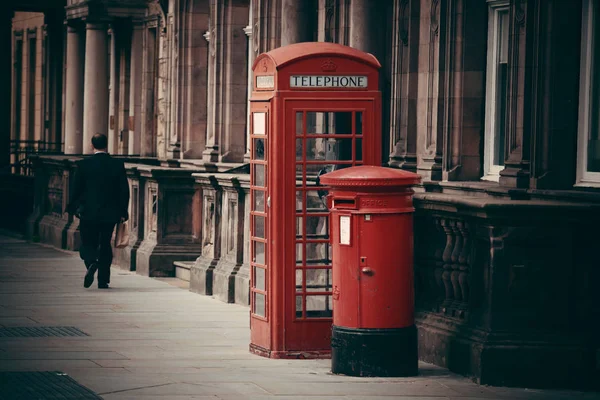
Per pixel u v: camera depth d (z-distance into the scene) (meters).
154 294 18.28
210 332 14.72
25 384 11.29
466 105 14.18
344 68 12.77
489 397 10.87
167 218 20.62
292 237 12.85
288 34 18.08
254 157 13.30
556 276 11.45
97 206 18.61
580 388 11.35
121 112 29.47
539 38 12.53
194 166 22.70
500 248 11.48
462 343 11.79
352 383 11.40
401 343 11.72
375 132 12.84
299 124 12.74
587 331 11.48
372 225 11.63
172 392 10.92
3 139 33.34
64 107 34.94
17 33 39.97
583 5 12.49
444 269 12.65
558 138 12.54
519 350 11.34
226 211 17.75
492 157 14.12
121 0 27.86
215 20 21.81
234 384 11.33
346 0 16.88
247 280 16.92
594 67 12.47
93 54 28.25
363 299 11.70
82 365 12.36
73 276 20.53
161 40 26.88
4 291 18.41
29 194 31.09
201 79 23.50
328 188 12.07
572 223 11.39
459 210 11.96
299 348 12.91
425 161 14.59
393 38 15.42
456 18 14.15
